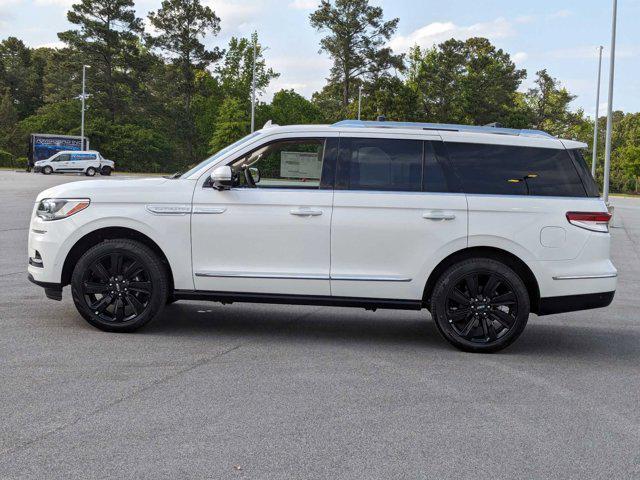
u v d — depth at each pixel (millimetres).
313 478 3535
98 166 54562
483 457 3883
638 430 4414
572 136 99938
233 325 7215
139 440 3975
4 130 81750
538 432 4316
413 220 6324
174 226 6488
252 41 86312
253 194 6453
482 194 6398
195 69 83375
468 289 6348
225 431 4152
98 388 4914
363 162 6484
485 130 6656
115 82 80062
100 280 6586
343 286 6379
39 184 35812
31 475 3477
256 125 85312
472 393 5102
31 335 6387
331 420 4402
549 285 6367
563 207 6379
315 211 6352
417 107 84312
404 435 4184
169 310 7891
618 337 7340
